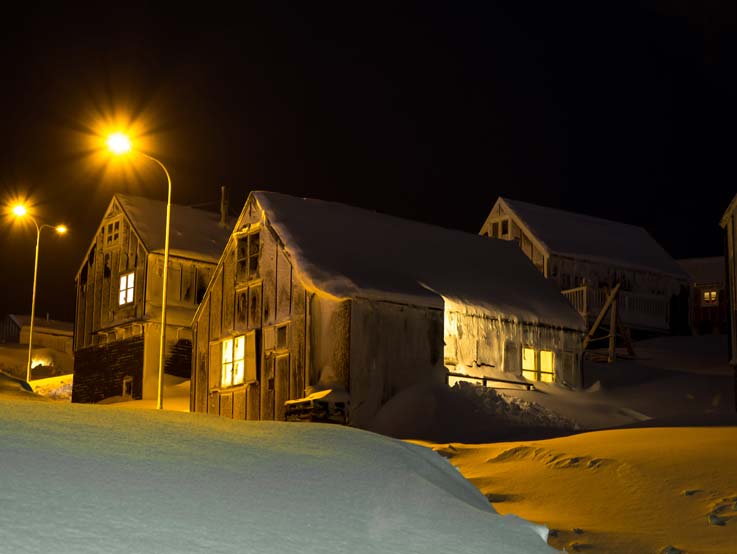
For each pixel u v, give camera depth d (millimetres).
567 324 35156
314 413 27859
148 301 44062
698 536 10914
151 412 9445
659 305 51438
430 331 30609
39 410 8555
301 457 7848
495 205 53438
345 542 6098
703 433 16859
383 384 29312
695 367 41656
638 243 55094
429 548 6324
